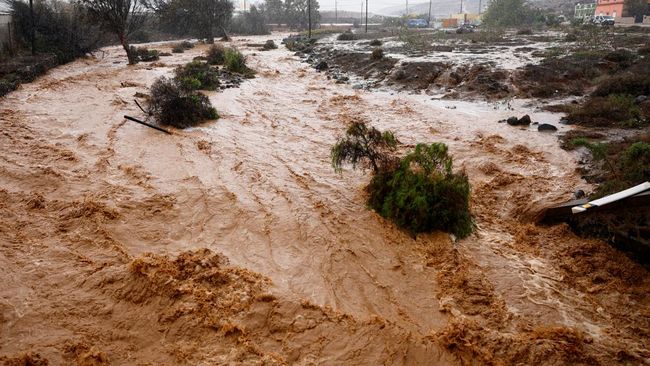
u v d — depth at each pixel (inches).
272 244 324.2
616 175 381.4
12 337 228.4
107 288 265.1
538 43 1261.1
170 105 601.6
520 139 546.0
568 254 309.7
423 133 581.9
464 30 1849.2
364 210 370.3
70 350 221.1
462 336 236.4
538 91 745.6
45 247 308.5
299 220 354.9
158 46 1777.8
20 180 414.3
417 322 251.8
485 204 385.7
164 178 432.5
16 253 299.7
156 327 239.8
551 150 504.1
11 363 208.5
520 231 343.0
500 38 1443.2
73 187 404.8
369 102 755.4
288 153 507.2
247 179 433.7
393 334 237.6
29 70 901.8
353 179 431.8
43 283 269.7
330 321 247.1
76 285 268.7
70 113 649.6
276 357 222.7
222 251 313.1
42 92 786.2
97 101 730.8
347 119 649.6
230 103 746.8
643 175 350.9
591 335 241.0
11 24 1169.4
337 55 1268.5
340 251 315.3
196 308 248.7
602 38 1142.3
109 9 1163.9
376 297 272.7
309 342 233.3
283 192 405.4
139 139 543.8
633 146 382.0
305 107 725.9
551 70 819.4
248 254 311.4
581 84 770.8
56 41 1249.4
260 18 2795.3
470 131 583.8
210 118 636.1
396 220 343.6
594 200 320.2
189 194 397.4
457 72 881.5
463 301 268.2
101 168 449.4
